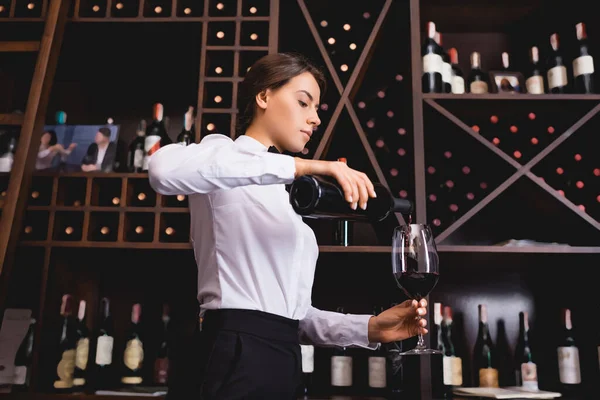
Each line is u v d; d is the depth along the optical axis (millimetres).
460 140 2014
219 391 882
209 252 995
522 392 1728
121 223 1786
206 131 1885
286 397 935
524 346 2039
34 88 1863
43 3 1987
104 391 1725
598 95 1852
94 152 1987
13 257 1724
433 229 2053
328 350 2014
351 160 2082
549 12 2146
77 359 1820
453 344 2047
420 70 1887
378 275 2078
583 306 1976
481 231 2137
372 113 2217
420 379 1680
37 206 1802
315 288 2107
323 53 1945
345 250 1740
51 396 1639
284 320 965
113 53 2127
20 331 1779
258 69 1122
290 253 989
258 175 784
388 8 1971
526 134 2188
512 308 2076
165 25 1949
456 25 2281
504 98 1869
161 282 2090
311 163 782
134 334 2041
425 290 1005
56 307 1864
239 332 918
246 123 1157
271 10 1926
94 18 1943
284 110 1095
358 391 1970
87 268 2053
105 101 2270
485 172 2078
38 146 1864
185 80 2268
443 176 2164
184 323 2051
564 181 2133
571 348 1820
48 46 1905
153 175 812
